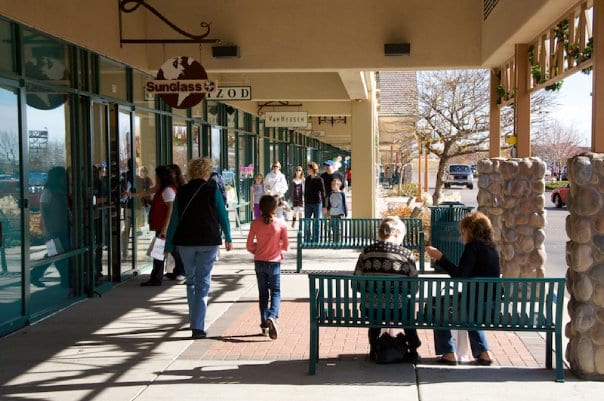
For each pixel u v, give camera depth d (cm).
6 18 759
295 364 656
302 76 1853
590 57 707
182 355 691
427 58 1216
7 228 769
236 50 1215
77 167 950
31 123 833
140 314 874
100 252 1030
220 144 1880
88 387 596
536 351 698
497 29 1047
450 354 649
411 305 619
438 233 1255
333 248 1221
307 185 1684
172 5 1230
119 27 1095
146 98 1245
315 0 1224
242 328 802
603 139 634
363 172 1948
